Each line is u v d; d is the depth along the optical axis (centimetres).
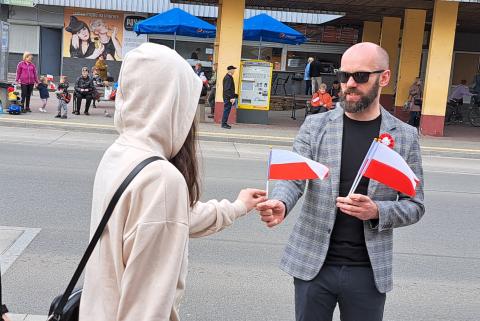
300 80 2644
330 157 287
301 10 2338
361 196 261
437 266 596
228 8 1791
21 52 3033
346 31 2986
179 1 2214
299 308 293
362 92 279
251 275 536
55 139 1347
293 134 1684
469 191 1020
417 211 280
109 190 178
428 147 1570
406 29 2127
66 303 200
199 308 460
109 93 2133
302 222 292
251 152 1370
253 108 1895
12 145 1209
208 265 554
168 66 183
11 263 525
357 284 280
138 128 185
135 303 170
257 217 740
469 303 503
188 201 180
